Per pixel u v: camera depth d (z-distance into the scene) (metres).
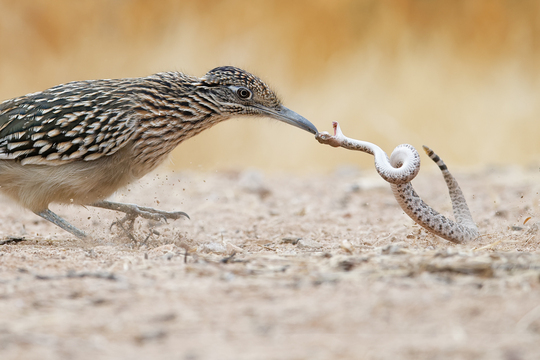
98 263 7.82
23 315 5.70
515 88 23.81
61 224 10.48
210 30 23.62
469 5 25.12
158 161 10.91
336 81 23.53
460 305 5.70
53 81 22.92
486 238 9.88
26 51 23.20
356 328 5.31
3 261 7.97
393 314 5.55
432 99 23.02
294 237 10.79
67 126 9.94
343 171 20.14
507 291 6.02
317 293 6.14
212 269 7.20
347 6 24.61
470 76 24.03
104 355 4.91
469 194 15.69
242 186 16.66
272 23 23.98
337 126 9.53
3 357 4.84
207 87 11.00
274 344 5.07
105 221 13.09
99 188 10.42
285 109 11.44
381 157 8.95
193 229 12.06
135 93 10.42
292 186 17.67
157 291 6.32
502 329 5.21
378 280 6.48
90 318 5.62
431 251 7.91
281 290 6.28
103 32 23.73
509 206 13.54
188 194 16.23
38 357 4.86
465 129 22.61
